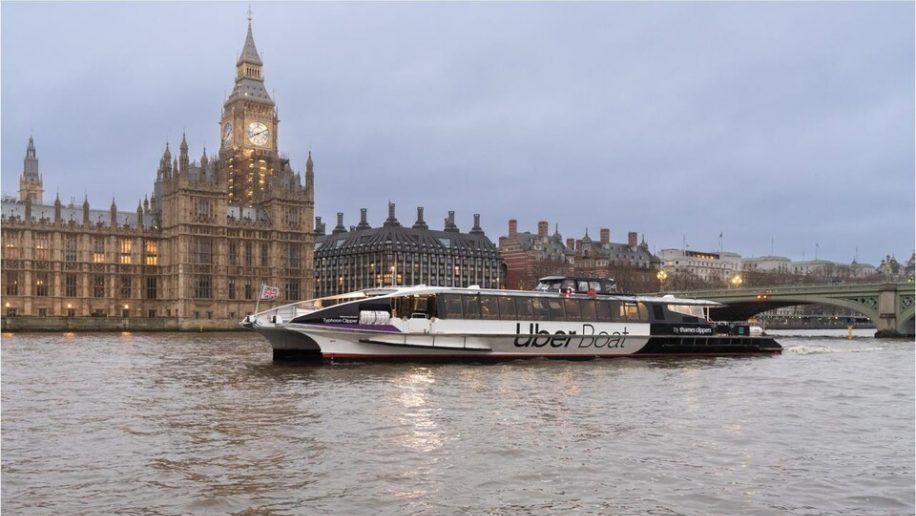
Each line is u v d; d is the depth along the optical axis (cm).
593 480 2219
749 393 4081
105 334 12812
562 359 6153
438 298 5684
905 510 1977
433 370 5153
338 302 6003
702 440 2770
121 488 2100
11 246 14925
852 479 2258
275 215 17262
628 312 6456
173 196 16288
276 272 17162
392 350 5622
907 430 3003
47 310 15275
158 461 2394
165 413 3278
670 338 6600
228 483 2152
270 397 3769
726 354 6938
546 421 3116
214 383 4384
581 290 6538
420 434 2825
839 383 4591
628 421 3131
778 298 12925
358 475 2238
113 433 2833
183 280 15850
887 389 4300
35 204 15975
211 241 16325
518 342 5947
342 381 4478
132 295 16288
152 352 7394
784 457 2523
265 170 18875
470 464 2380
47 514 1884
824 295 12462
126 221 16600
